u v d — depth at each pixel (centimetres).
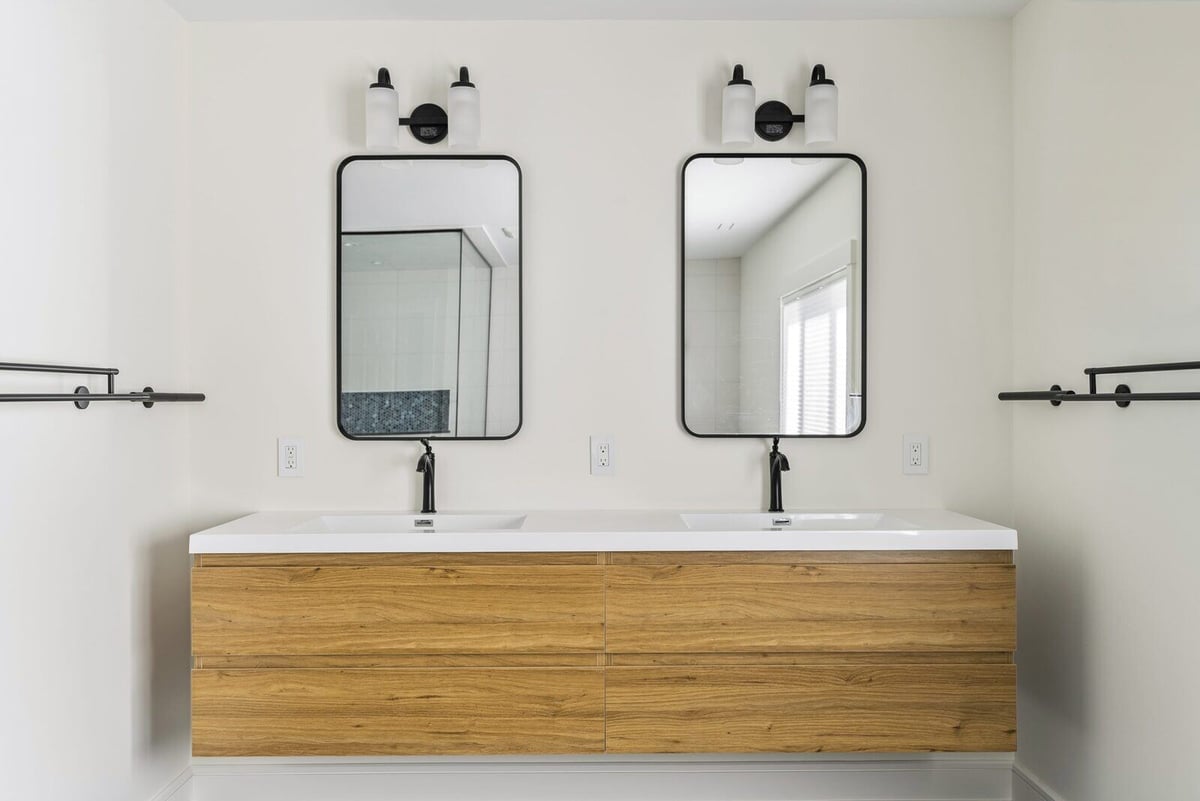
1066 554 222
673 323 253
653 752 212
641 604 212
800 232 251
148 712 224
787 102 252
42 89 181
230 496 251
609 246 252
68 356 190
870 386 253
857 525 245
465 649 211
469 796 243
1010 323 252
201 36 250
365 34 252
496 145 252
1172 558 180
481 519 241
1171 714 180
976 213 251
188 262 250
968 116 251
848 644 212
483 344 251
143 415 223
